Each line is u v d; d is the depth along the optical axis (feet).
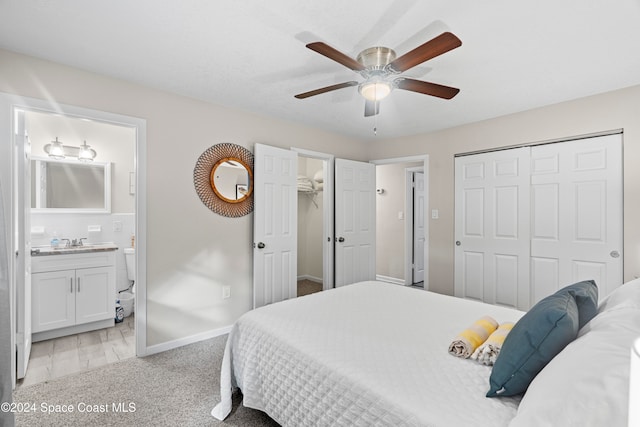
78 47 6.55
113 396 6.59
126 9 5.31
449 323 5.83
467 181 11.82
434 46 4.84
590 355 2.72
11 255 6.75
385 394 3.67
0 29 5.90
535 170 10.21
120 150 12.95
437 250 12.69
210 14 5.44
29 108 6.86
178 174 9.14
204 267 9.68
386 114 10.77
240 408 6.25
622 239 8.66
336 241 13.37
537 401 2.69
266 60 7.11
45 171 11.43
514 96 9.12
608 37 6.06
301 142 12.29
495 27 5.73
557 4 5.10
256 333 5.79
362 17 5.47
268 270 10.91
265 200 10.82
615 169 8.74
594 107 9.04
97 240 12.33
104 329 10.69
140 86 8.43
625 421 2.08
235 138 10.39
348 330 5.50
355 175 13.99
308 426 4.48
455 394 3.61
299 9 5.28
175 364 8.02
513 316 6.13
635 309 3.55
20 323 7.13
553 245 9.86
